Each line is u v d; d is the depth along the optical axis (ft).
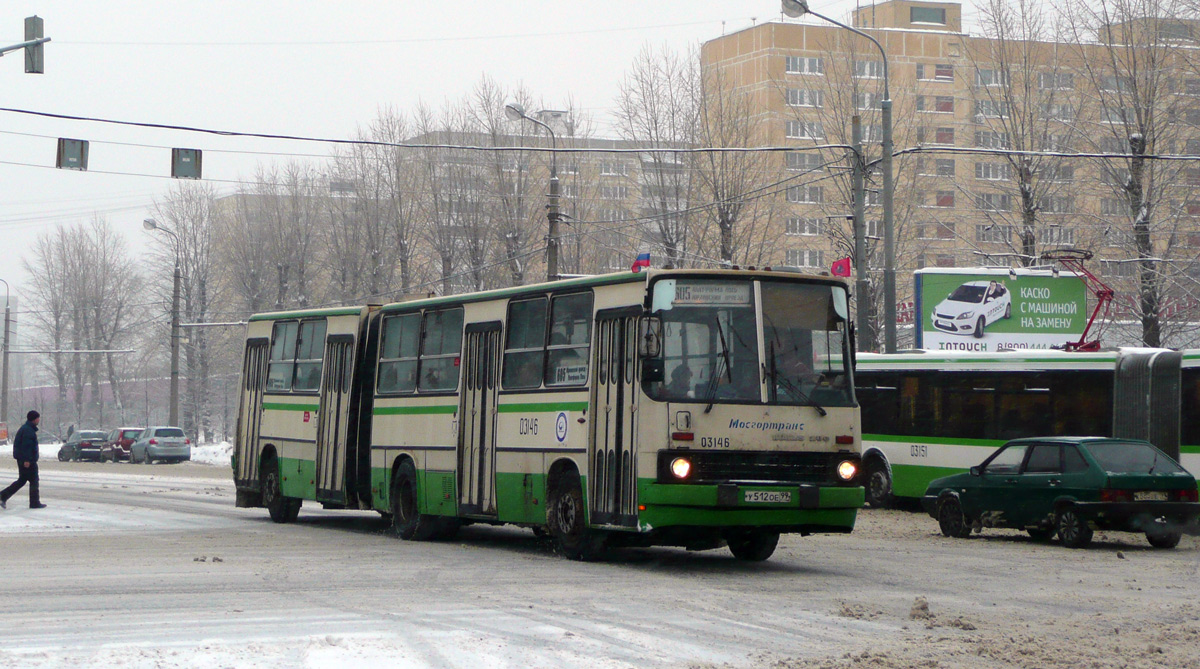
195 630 34.42
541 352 57.36
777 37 282.36
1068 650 33.32
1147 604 43.60
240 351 274.98
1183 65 125.90
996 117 156.46
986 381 88.48
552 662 30.30
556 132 199.41
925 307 133.08
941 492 72.79
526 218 192.65
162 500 97.66
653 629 35.68
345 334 73.00
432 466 64.64
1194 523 64.69
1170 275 123.85
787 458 50.42
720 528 50.47
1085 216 140.26
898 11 322.14
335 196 232.53
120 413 330.13
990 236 168.66
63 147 82.53
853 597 43.88
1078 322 134.82
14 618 36.60
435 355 65.82
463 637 33.50
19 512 82.33
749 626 36.68
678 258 163.43
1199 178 131.13
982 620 38.81
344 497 71.20
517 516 57.98
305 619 36.58
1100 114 138.00
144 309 333.42
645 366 49.14
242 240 250.16
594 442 53.06
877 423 96.84
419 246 207.62
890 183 102.22
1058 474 66.08
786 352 51.31
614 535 53.88
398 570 50.42
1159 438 76.43
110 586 44.42
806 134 182.50
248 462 82.74
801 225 200.23
